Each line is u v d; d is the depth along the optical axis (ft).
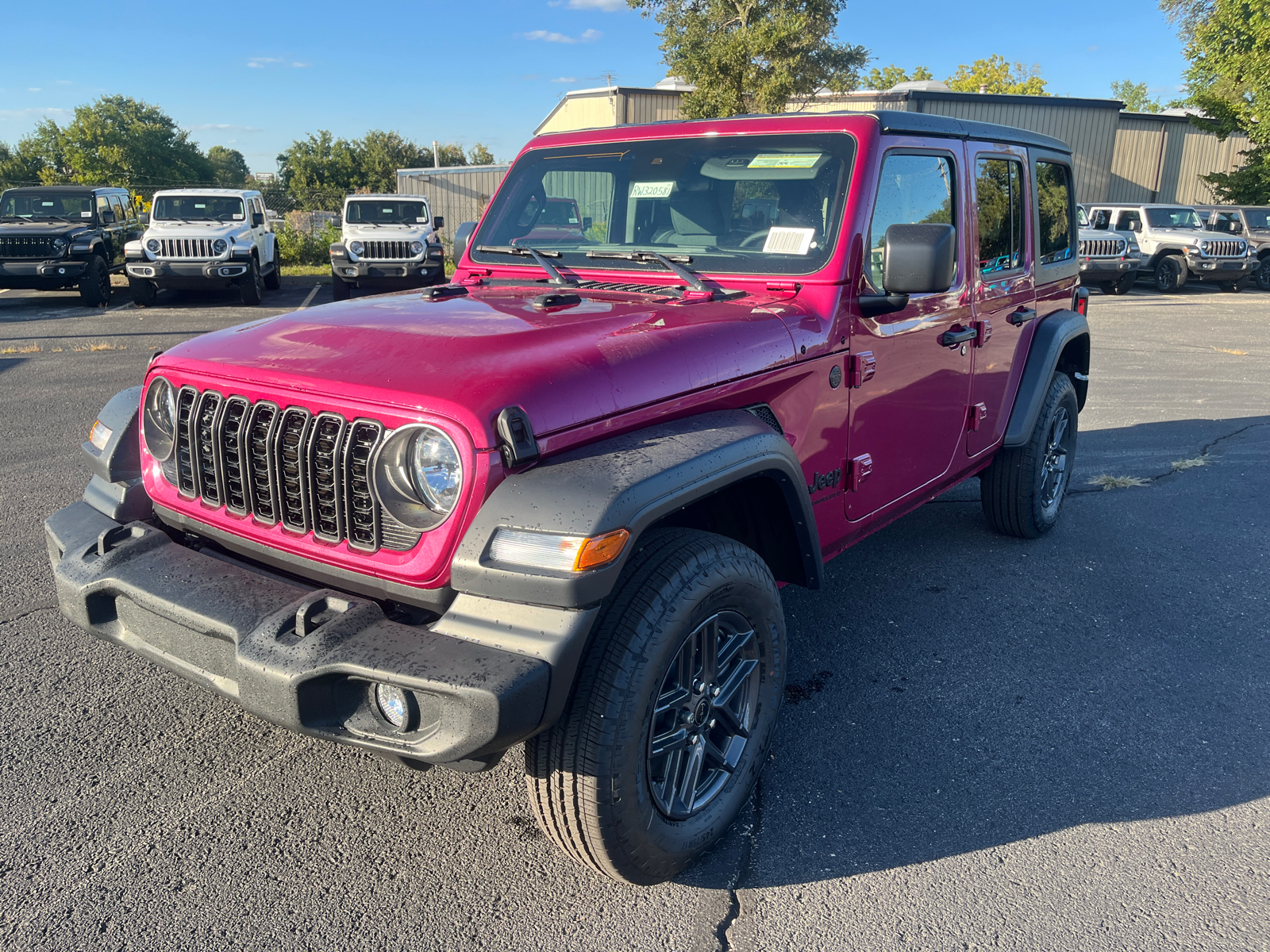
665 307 8.72
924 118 10.55
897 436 10.64
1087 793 8.85
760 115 10.18
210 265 52.16
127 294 61.41
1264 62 80.38
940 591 13.62
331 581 7.09
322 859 7.79
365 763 9.19
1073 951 6.86
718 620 7.54
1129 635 12.23
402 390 6.52
